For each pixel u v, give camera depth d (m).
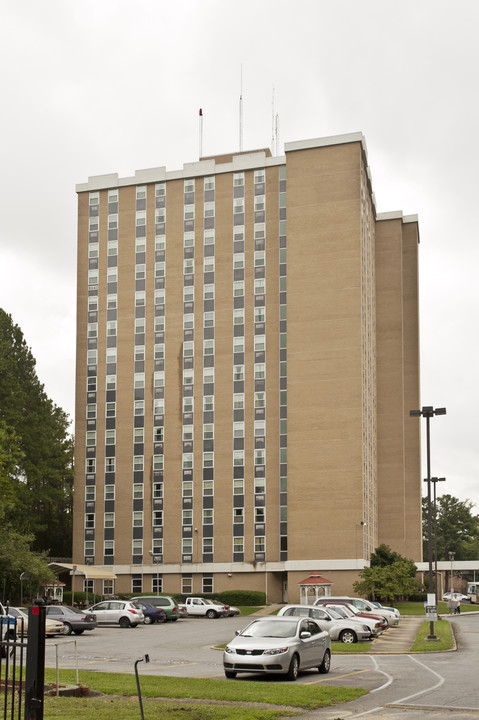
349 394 81.94
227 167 92.25
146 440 89.62
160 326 91.62
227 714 15.67
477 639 42.16
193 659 29.66
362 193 88.44
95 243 95.88
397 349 100.81
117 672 23.02
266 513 83.69
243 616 69.69
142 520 88.12
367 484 84.62
